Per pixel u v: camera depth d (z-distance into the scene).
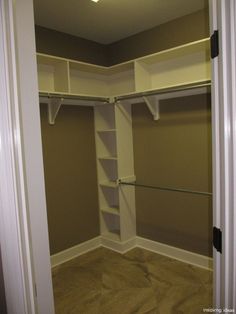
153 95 2.93
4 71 0.92
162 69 2.96
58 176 3.04
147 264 2.91
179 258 3.00
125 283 2.55
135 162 3.33
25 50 1.07
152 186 3.00
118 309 2.17
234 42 0.77
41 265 1.12
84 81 3.34
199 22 2.61
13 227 0.97
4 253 1.04
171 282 2.53
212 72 0.88
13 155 0.95
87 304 2.24
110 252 3.27
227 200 0.83
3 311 1.11
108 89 3.60
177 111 2.87
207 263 2.76
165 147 3.02
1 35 0.91
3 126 0.94
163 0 2.37
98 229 3.48
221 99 0.83
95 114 3.39
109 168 3.58
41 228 1.12
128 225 3.31
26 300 0.99
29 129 1.08
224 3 0.79
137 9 2.53
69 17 2.64
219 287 0.91
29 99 1.08
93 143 3.41
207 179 2.70
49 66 2.95
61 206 3.07
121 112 3.20
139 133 3.25
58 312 2.15
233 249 0.83
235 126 0.79
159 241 3.19
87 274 2.75
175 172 2.96
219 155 0.86
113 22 2.81
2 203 0.99
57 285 2.55
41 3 2.33
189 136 2.80
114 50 3.45
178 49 2.54
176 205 2.99
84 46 3.26
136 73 2.91
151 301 2.25
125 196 3.26
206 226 2.76
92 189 3.41
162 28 2.91
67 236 3.14
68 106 3.11
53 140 2.97
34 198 1.10
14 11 0.94
